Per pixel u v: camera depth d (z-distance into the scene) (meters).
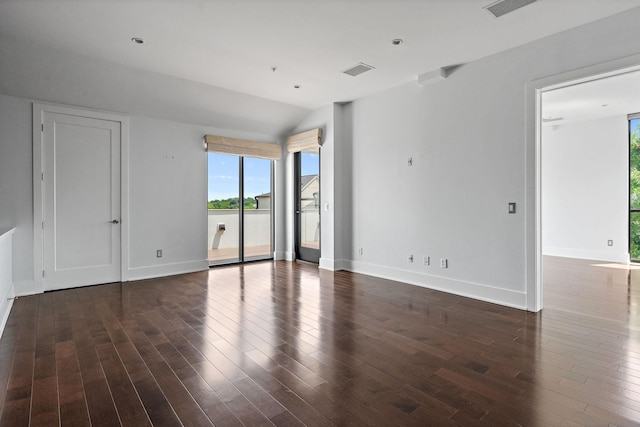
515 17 2.84
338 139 5.36
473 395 1.90
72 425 1.64
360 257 5.16
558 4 2.64
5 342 2.59
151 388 1.97
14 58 3.45
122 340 2.64
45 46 3.39
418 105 4.32
